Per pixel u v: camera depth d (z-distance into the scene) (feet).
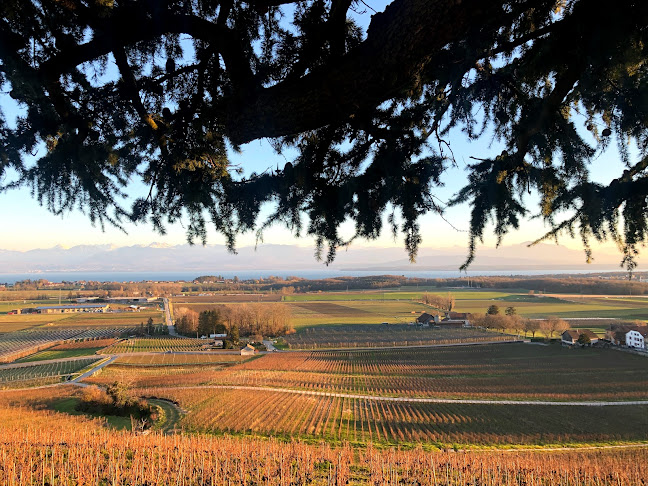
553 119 8.83
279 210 10.46
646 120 9.30
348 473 55.77
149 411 102.99
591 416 111.14
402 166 9.25
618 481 63.57
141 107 10.44
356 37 10.93
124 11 9.09
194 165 10.48
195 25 9.21
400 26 7.07
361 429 100.32
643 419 108.47
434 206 9.36
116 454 52.19
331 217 9.73
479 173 9.68
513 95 10.28
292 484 49.49
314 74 8.15
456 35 7.04
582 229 9.07
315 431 97.55
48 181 10.58
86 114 10.62
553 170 9.05
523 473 62.80
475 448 87.35
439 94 10.16
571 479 62.34
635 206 8.50
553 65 8.63
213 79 11.12
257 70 9.91
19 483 38.88
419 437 94.22
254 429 97.14
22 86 8.82
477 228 9.23
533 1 8.17
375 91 7.80
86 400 103.91
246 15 10.46
